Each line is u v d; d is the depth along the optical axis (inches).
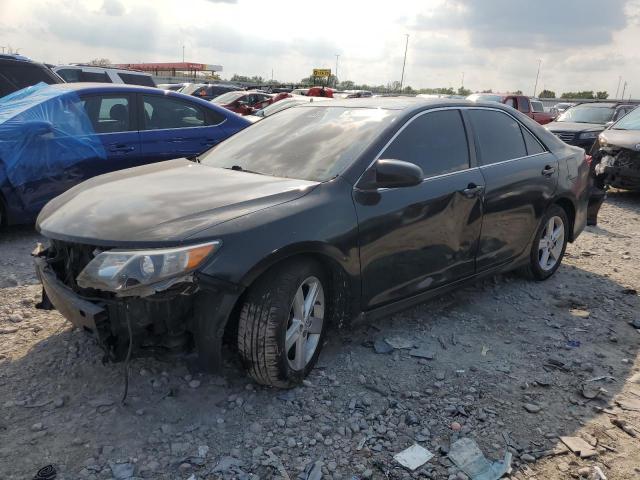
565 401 124.6
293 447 104.9
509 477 99.4
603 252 249.3
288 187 125.3
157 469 97.6
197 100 275.7
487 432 112.0
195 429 108.6
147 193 124.9
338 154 138.1
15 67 312.3
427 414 117.1
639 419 118.4
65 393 118.5
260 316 111.6
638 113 406.6
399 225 136.2
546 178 187.8
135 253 102.6
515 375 134.7
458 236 155.3
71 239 110.0
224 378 125.5
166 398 117.7
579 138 504.4
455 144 159.0
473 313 170.9
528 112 807.7
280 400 119.0
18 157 218.4
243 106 793.6
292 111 173.9
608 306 182.1
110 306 104.8
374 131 142.2
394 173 125.4
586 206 215.8
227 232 107.4
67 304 109.9
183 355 112.7
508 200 171.2
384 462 102.1
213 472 97.2
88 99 242.2
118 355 107.0
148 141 255.6
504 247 175.8
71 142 232.2
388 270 136.6
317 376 128.9
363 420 113.8
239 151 159.9
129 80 589.3
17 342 139.6
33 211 226.2
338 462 101.7
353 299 130.2
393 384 127.8
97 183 140.5
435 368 136.0
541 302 183.0
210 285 104.2
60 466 97.1
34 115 226.2
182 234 105.1
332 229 121.0
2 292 171.6
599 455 106.3
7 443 102.3
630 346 154.2
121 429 107.7
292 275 115.2
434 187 146.3
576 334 159.9
